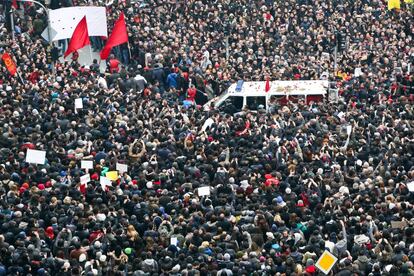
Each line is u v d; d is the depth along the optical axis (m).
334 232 102.50
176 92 154.00
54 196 107.31
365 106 143.88
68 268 97.31
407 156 121.44
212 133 130.88
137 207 106.81
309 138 127.81
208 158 119.25
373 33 181.50
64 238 101.06
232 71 165.12
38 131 125.31
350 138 129.25
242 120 133.00
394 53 174.62
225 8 183.38
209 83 161.62
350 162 121.44
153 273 96.62
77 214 103.81
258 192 111.81
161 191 110.50
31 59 158.50
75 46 156.25
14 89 140.62
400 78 157.12
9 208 106.19
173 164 117.56
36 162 114.50
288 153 122.69
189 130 129.50
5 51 157.62
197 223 103.62
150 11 181.38
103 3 184.00
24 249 98.44
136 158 121.44
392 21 184.25
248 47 173.38
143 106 139.38
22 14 183.50
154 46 169.12
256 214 104.56
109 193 108.88
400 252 97.56
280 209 106.50
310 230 103.06
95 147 123.81
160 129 128.50
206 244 99.56
